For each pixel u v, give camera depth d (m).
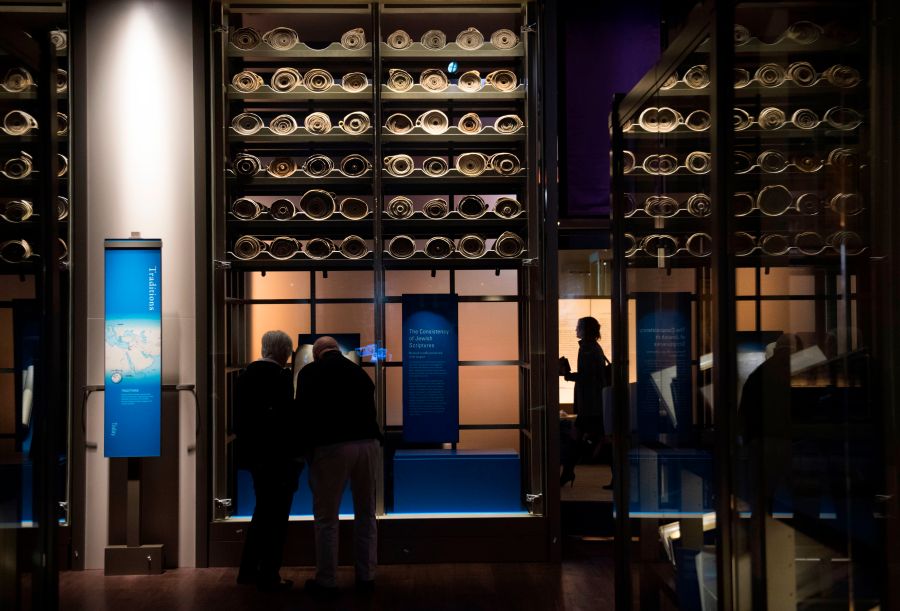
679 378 2.77
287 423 4.91
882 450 2.31
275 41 5.62
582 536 6.23
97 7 5.43
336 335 5.79
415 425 5.69
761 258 2.27
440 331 5.72
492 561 5.48
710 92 2.30
